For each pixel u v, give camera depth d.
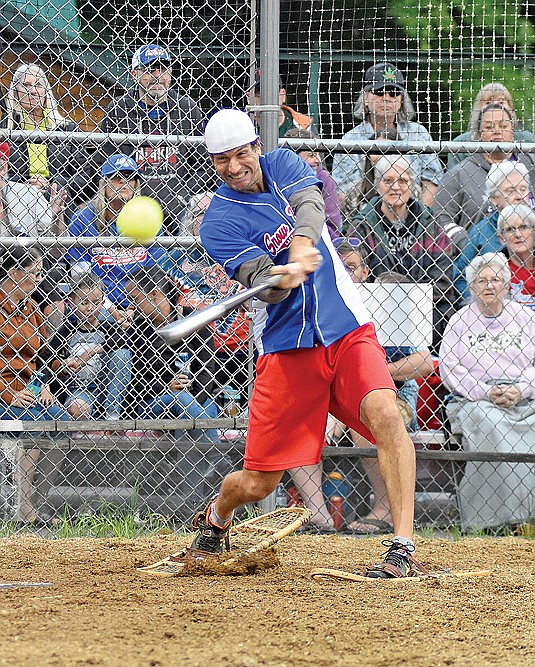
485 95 24.27
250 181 15.34
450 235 23.62
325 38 25.89
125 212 17.19
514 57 26.03
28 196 22.89
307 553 18.73
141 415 22.44
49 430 21.17
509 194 23.58
